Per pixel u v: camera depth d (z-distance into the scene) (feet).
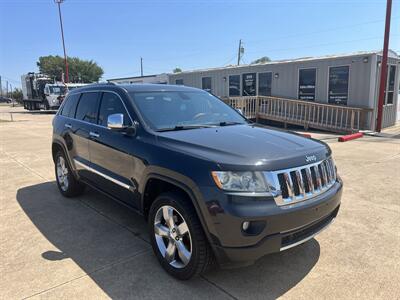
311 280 10.39
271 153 9.84
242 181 9.04
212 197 9.14
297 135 12.48
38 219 15.46
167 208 10.70
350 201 17.19
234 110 15.72
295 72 53.47
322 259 11.60
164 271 10.99
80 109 16.74
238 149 9.95
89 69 242.58
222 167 9.19
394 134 43.42
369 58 45.37
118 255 12.05
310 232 10.12
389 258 11.64
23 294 9.80
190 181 9.59
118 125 11.98
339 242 12.80
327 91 50.24
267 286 10.13
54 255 12.08
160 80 78.69
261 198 9.00
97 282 10.39
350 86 47.78
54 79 110.52
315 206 9.82
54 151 19.27
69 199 18.19
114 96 14.14
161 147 10.94
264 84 58.18
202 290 9.98
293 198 9.48
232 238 8.99
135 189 12.07
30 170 25.36
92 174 15.20
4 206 17.25
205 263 9.86
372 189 19.16
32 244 12.96
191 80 71.15
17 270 11.09
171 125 12.60
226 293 9.83
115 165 13.17
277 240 9.17
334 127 47.98
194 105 14.38
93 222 15.02
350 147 33.53
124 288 10.09
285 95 55.31
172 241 10.65
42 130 54.95
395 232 13.64
